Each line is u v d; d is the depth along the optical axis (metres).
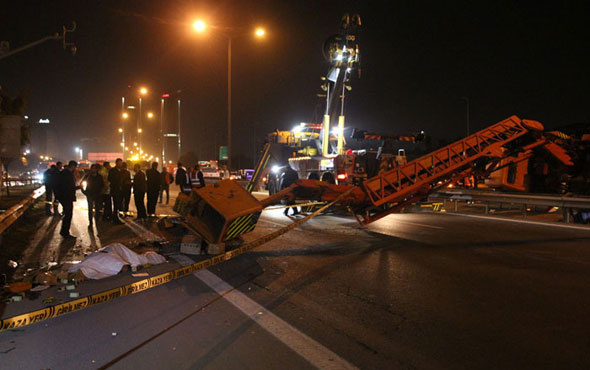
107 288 5.56
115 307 4.88
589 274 6.37
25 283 5.49
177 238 9.51
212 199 7.49
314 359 3.56
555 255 7.70
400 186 9.91
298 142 20.44
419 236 9.81
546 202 12.55
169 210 15.78
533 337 4.03
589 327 4.29
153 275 6.23
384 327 4.28
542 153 14.47
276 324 4.35
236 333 4.11
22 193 24.20
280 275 6.33
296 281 6.00
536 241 9.12
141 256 6.84
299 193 9.97
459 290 5.56
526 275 6.31
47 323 4.38
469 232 10.41
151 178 13.29
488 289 5.60
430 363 3.49
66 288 5.44
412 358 3.58
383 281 5.99
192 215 7.91
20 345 3.84
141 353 3.67
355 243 8.94
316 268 6.76
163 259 7.10
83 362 3.50
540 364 3.48
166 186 18.56
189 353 3.67
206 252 7.86
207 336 4.04
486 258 7.46
